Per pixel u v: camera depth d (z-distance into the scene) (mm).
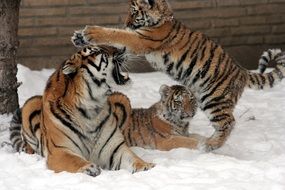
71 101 9789
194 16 20844
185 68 11906
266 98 16188
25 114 10680
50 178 9195
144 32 11648
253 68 21312
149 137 11602
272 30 21312
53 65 20312
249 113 14633
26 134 10734
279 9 21281
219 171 9336
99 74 9773
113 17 20375
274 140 12125
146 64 20203
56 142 9742
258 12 21188
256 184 8711
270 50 12602
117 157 10000
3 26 12695
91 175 9328
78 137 9875
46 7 20094
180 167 9492
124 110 11406
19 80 17344
